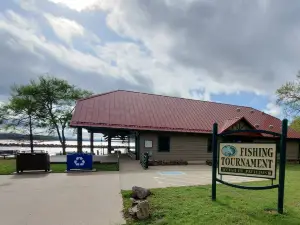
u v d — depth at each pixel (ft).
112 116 64.23
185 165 59.57
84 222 18.94
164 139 65.46
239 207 20.93
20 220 19.42
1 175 40.60
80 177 38.70
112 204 23.56
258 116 91.61
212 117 79.15
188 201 23.06
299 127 93.30
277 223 17.38
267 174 21.39
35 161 43.52
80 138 59.72
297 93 93.97
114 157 71.77
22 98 102.27
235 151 23.21
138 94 82.84
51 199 25.45
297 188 30.22
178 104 82.79
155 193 26.63
